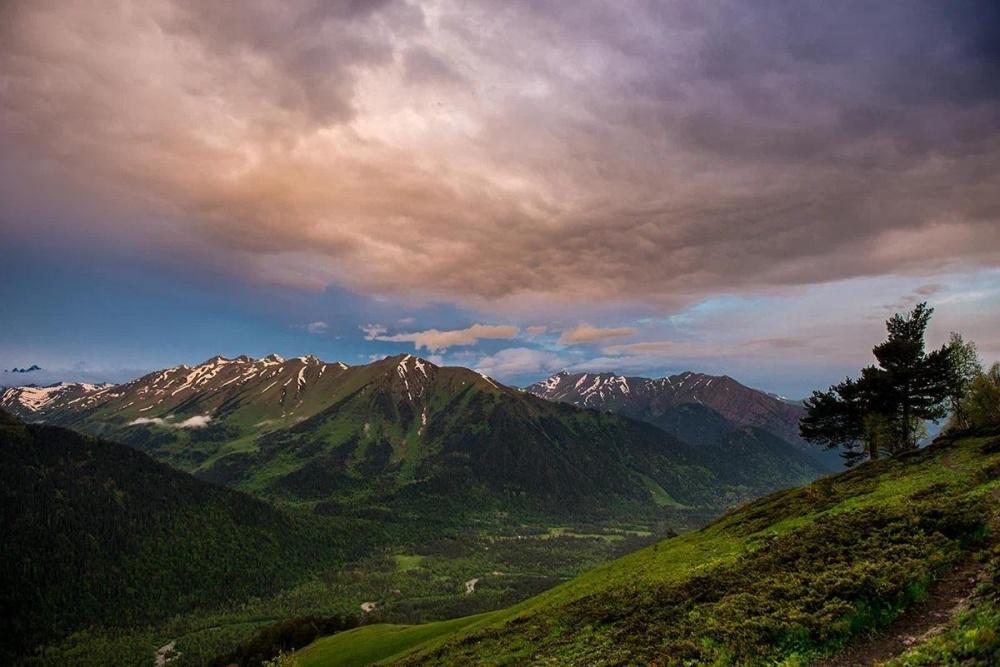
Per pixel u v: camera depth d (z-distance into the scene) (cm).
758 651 2288
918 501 3531
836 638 2186
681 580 3934
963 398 7469
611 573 5834
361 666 7444
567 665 3042
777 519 5412
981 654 1625
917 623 2100
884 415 7219
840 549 3048
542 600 6091
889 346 7225
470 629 6194
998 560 2252
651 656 2642
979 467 4091
